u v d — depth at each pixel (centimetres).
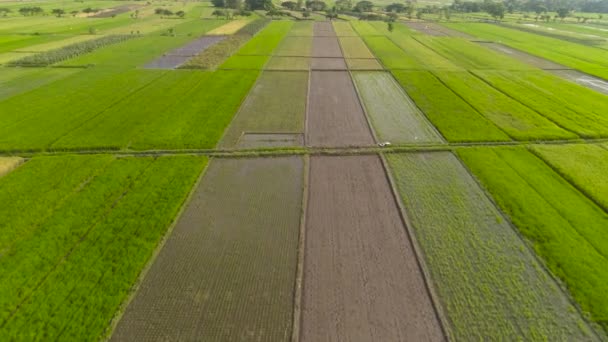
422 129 3025
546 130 2914
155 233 1802
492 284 1534
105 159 2447
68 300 1435
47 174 2261
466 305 1441
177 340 1309
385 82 4281
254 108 3434
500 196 2092
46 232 1780
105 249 1692
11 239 1733
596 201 2036
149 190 2134
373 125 3100
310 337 1322
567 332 1337
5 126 2909
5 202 1988
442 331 1346
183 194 2106
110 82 4081
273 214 1981
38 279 1523
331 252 1719
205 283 1544
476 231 1839
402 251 1730
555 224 1862
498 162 2455
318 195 2145
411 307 1444
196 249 1728
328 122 3158
